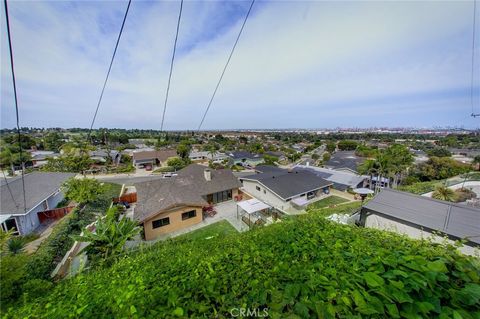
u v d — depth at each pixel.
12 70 3.08
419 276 1.69
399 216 9.55
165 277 2.79
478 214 8.64
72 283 4.02
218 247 4.62
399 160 24.41
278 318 1.65
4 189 16.47
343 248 2.75
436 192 16.61
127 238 8.95
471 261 1.97
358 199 21.81
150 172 38.22
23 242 9.52
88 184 16.67
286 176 23.53
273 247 3.20
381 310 1.52
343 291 1.73
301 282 2.02
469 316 1.43
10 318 2.87
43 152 47.38
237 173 38.44
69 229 12.18
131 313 1.97
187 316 1.88
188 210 15.35
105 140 60.25
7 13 2.74
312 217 4.70
